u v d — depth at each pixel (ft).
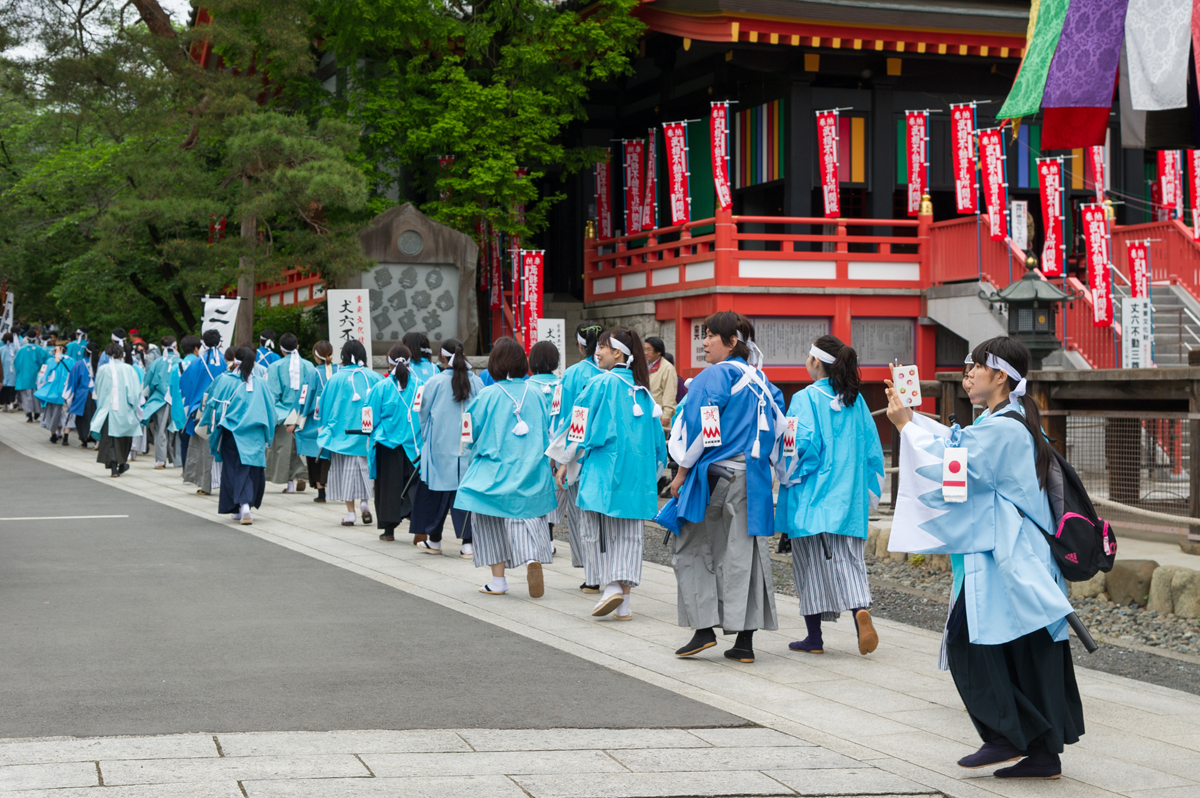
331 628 22.44
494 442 26.18
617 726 16.33
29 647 20.31
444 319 64.54
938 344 68.64
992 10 68.39
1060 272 59.00
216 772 13.53
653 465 23.90
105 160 78.07
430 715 16.53
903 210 73.92
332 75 81.15
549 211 90.17
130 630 21.84
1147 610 27.07
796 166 69.15
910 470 14.53
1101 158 66.85
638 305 72.90
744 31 64.90
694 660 20.77
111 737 14.93
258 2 65.00
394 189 79.36
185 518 39.11
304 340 76.95
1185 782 14.47
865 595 21.20
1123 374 34.42
